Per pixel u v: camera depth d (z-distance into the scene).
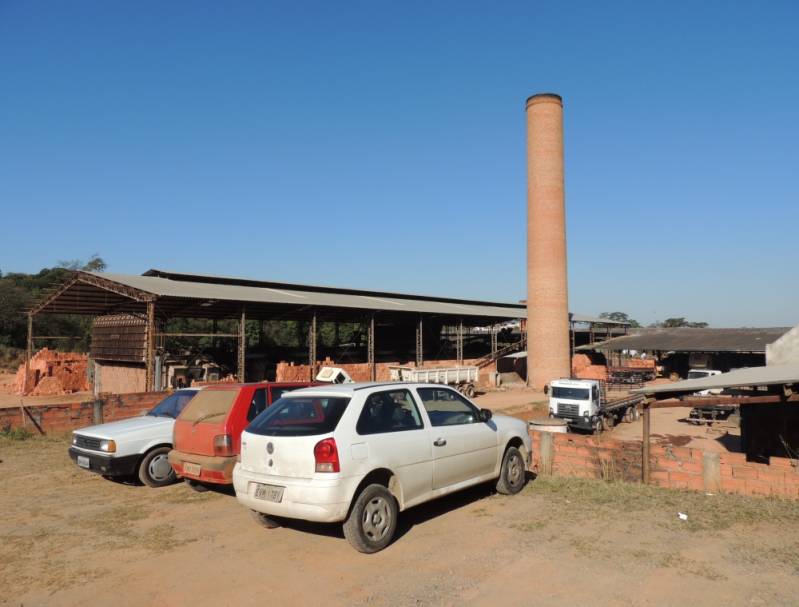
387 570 5.01
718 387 9.39
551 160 41.44
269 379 35.19
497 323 52.12
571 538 5.65
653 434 24.88
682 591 4.37
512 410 30.67
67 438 13.39
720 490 7.30
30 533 6.34
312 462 5.37
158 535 6.20
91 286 28.34
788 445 13.75
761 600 4.18
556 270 41.47
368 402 5.96
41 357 34.78
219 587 4.78
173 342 42.19
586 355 55.22
